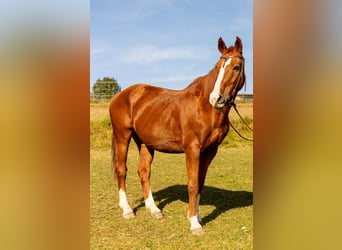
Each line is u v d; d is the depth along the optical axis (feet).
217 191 18.11
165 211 14.90
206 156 12.85
